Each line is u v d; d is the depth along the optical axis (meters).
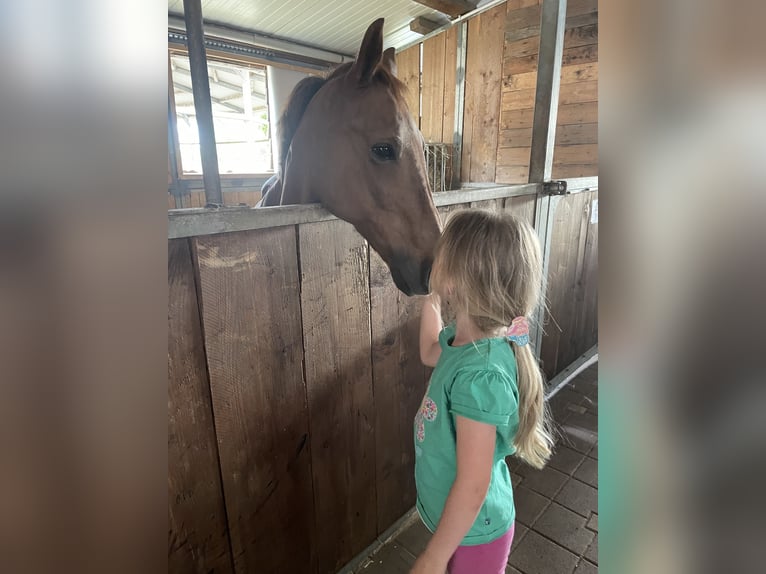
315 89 1.17
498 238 0.73
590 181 2.03
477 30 4.20
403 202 0.95
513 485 1.60
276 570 1.04
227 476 0.87
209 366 0.79
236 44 4.11
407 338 1.25
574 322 2.29
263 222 0.80
